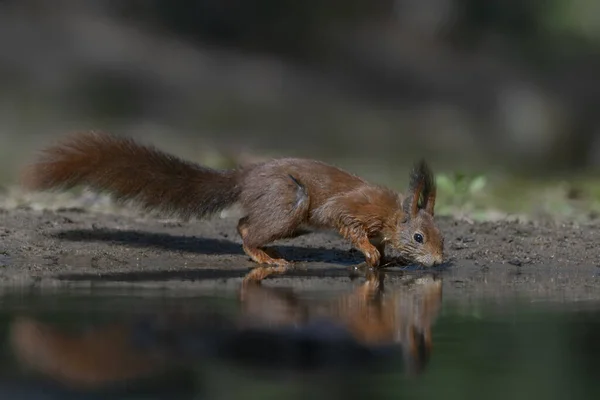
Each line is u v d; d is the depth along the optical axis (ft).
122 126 120.98
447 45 185.57
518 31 198.59
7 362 22.50
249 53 158.10
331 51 166.09
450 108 161.79
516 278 37.91
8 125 111.75
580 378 22.36
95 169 41.14
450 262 41.47
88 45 137.08
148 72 137.59
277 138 130.72
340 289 33.83
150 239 44.24
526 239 45.73
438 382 21.88
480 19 196.34
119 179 41.24
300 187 39.68
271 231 39.75
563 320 28.55
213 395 20.45
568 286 35.73
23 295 31.17
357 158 117.29
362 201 39.99
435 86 167.94
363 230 40.16
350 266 40.63
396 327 27.07
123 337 24.89
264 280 35.99
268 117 138.21
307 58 162.81
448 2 188.34
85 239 43.60
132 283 34.37
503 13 197.98
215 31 158.51
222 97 139.54
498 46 190.60
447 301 31.71
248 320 27.09
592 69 188.03
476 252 43.16
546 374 22.62
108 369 22.11
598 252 43.39
